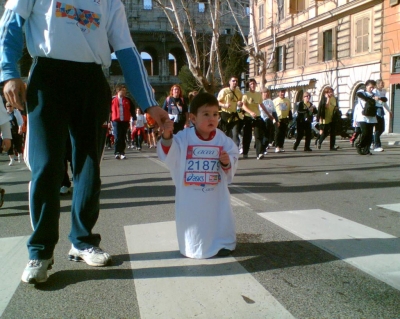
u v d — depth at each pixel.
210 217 3.32
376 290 2.71
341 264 3.14
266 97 13.17
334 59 30.88
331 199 5.58
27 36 2.93
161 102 53.94
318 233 3.93
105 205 5.56
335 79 30.86
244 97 11.19
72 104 3.00
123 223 4.52
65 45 2.88
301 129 14.05
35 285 2.88
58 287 2.85
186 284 2.83
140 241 3.79
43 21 2.87
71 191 6.60
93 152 3.17
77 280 2.96
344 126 22.59
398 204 5.21
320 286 2.78
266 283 2.83
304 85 34.03
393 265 3.11
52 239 2.94
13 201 6.21
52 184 2.92
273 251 3.44
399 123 25.36
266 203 5.36
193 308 2.51
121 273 3.06
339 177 7.60
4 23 2.83
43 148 2.90
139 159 12.99
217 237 3.38
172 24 18.61
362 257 3.27
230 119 11.16
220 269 3.07
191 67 18.81
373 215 4.67
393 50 25.69
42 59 2.91
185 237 3.33
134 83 3.10
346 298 2.61
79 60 2.96
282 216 4.61
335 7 30.28
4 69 2.78
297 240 3.72
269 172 8.48
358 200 5.50
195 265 3.16
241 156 12.33
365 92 11.91
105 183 7.69
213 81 19.53
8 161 15.67
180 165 3.32
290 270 3.04
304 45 34.38
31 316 2.49
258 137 11.21
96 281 2.93
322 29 32.09
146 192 6.45
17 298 2.71
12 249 3.71
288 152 13.73
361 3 27.66
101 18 3.01
